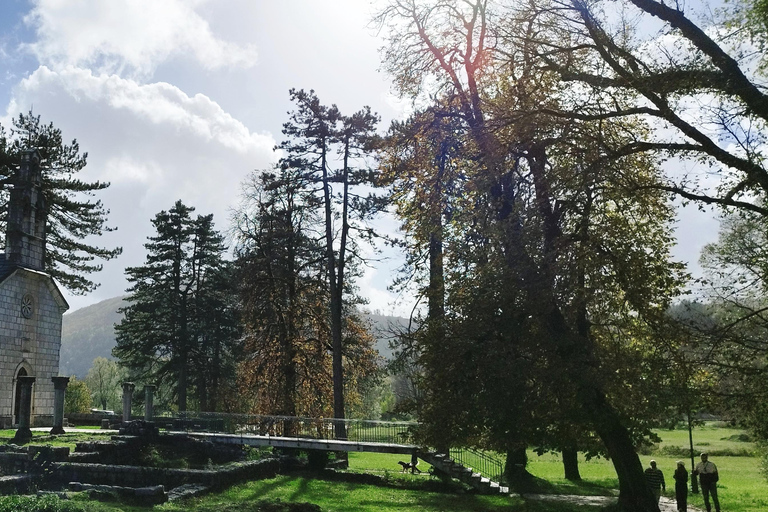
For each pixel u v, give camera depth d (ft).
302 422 106.32
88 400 264.52
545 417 53.93
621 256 53.01
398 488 83.82
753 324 53.16
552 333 54.34
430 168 69.51
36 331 136.26
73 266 158.71
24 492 58.75
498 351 53.36
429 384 59.82
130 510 50.21
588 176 53.47
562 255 54.08
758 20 48.70
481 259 57.21
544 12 58.95
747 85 48.67
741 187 52.01
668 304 55.67
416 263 72.23
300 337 132.57
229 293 165.99
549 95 60.85
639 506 56.54
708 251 58.80
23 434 86.33
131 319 179.42
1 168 150.10
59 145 157.89
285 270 129.49
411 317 67.10
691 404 53.01
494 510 66.03
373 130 127.85
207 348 178.70
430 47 70.38
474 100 67.00
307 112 129.70
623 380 54.44
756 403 51.31
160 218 179.01
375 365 134.62
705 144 51.42
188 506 56.70
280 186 130.31
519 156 61.87
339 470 90.07
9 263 131.64
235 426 105.81
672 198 55.77
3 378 126.41
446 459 84.43
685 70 49.65
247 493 68.95
